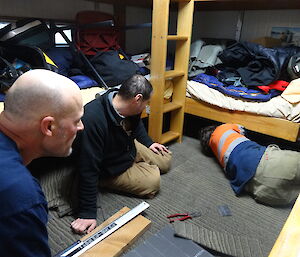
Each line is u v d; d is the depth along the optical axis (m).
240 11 2.52
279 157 1.42
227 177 1.76
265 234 1.28
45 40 1.94
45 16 2.11
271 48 2.05
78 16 2.12
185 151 2.13
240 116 1.92
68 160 1.46
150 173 1.50
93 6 2.42
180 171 1.82
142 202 1.40
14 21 1.93
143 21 2.93
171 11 2.91
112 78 1.88
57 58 1.93
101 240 1.13
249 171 1.48
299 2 1.87
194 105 2.17
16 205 0.50
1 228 0.49
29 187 0.53
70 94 0.60
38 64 1.63
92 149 1.20
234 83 2.02
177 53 2.07
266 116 1.80
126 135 1.40
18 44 1.69
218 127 1.87
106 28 2.17
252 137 2.27
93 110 1.23
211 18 2.76
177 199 1.51
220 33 2.74
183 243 1.18
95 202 1.27
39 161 1.47
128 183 1.46
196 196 1.55
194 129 2.52
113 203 1.44
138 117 1.45
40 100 0.56
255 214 1.42
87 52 2.11
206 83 2.11
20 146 0.61
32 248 0.54
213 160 1.99
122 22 2.63
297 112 1.67
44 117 0.57
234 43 2.26
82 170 1.20
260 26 2.47
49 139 0.61
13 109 0.57
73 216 1.32
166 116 2.51
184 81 2.10
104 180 1.51
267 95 1.82
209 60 2.20
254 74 1.95
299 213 0.59
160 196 1.53
